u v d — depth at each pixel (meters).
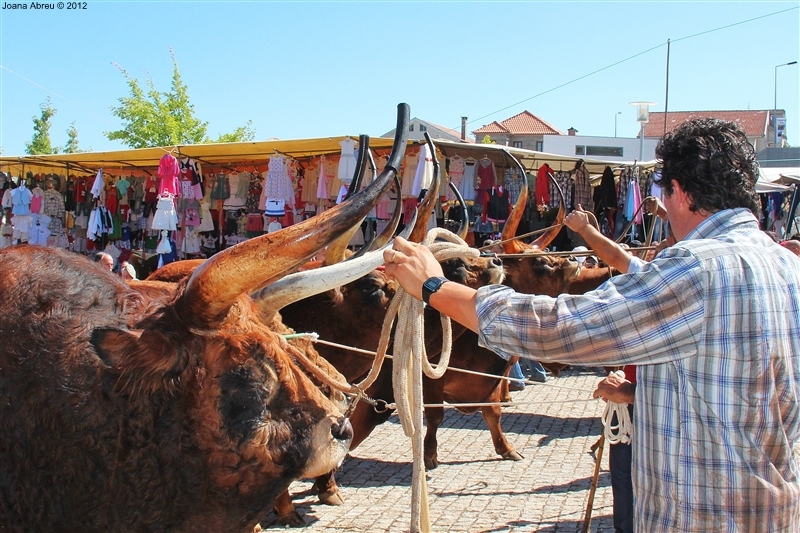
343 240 4.90
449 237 3.38
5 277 2.60
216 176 11.55
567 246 12.51
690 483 2.08
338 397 3.05
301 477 2.50
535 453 6.93
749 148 2.25
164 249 10.60
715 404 2.02
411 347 2.73
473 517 5.17
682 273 2.02
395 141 2.59
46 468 2.44
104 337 2.33
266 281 2.37
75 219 12.51
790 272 2.12
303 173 11.05
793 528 2.09
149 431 2.40
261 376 2.46
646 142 40.78
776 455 2.07
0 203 12.31
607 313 2.00
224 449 2.42
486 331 2.13
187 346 2.43
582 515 5.22
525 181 7.35
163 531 2.49
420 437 2.63
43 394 2.42
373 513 5.25
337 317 5.23
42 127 30.17
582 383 10.33
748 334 2.01
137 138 27.33
